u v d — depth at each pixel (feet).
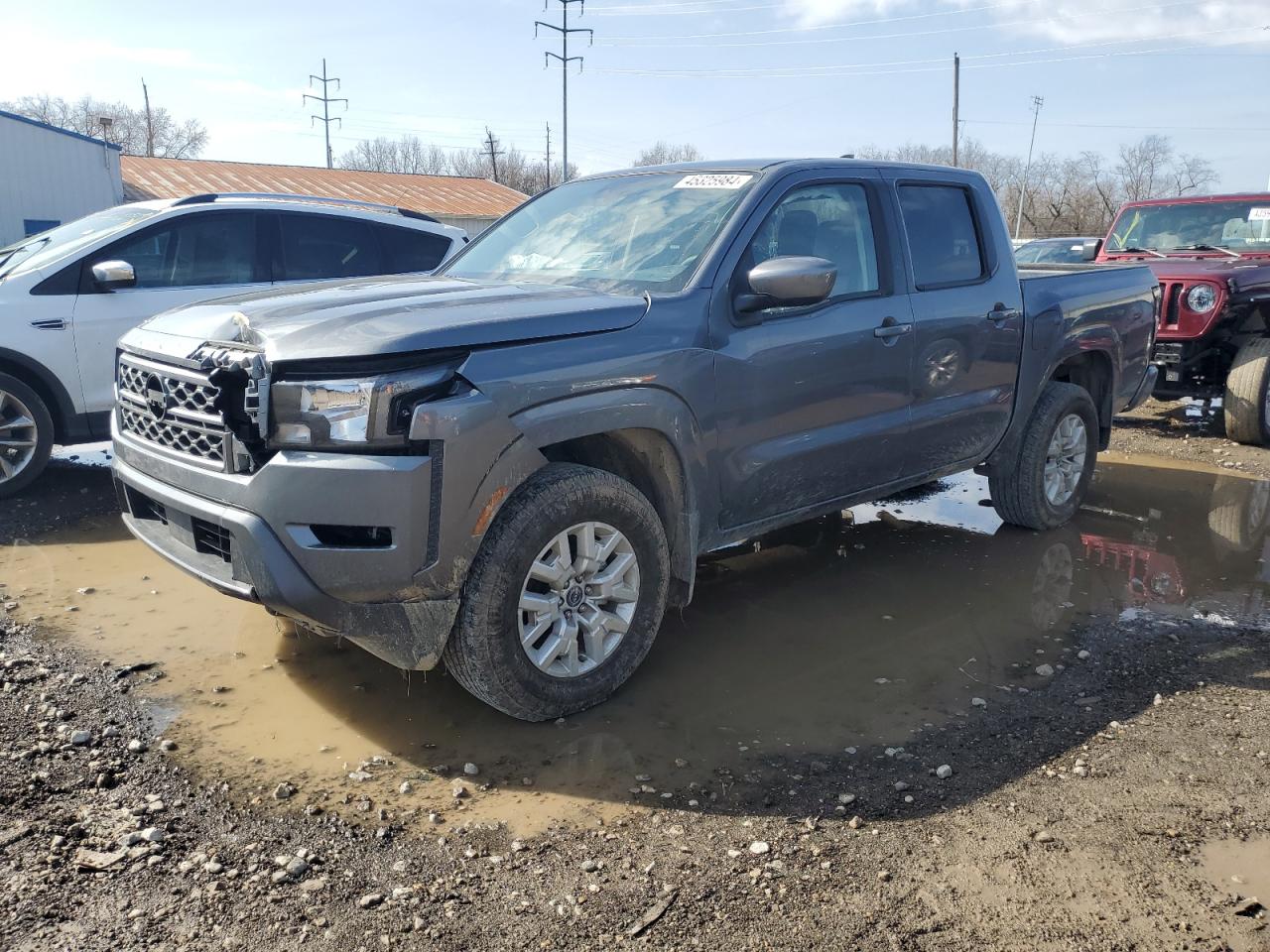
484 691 10.36
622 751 10.41
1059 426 18.24
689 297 11.82
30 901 7.64
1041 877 8.34
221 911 7.66
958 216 16.14
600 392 10.71
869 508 20.58
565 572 10.67
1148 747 10.61
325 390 9.44
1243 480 23.50
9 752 9.88
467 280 13.38
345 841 8.64
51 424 20.04
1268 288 27.37
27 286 19.83
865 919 7.76
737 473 12.46
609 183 15.08
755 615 14.44
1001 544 18.06
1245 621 14.35
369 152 253.65
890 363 14.30
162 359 10.93
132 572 15.65
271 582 9.55
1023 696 11.86
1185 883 8.29
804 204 13.56
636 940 7.48
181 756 10.00
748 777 9.91
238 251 22.36
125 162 101.55
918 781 9.88
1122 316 19.21
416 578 9.59
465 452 9.63
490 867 8.35
